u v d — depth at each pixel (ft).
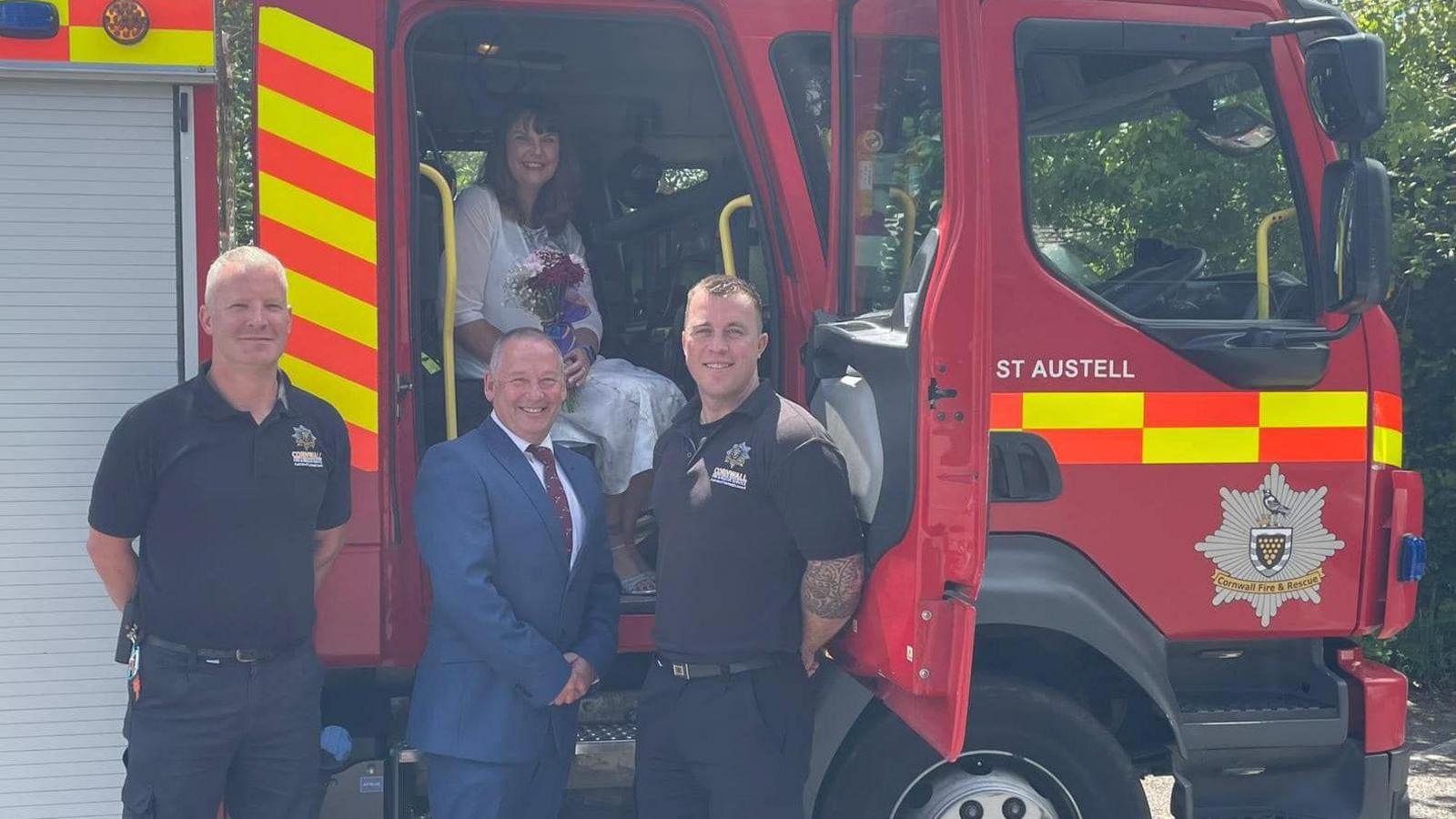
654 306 15.01
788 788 10.55
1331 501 11.73
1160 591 11.43
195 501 9.87
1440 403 23.25
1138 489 11.37
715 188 14.55
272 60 10.63
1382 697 11.93
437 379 12.50
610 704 12.06
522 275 12.66
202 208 10.80
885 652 9.93
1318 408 11.68
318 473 10.21
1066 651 12.26
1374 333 11.79
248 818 10.49
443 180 11.64
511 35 13.05
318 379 10.70
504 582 10.59
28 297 10.51
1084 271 11.39
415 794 11.59
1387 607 11.84
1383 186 10.14
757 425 10.32
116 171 10.61
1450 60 22.77
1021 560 11.12
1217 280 11.66
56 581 10.66
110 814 10.92
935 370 9.23
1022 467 11.18
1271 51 11.59
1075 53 11.32
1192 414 11.44
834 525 10.11
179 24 10.53
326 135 10.70
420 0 11.30
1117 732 12.84
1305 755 12.03
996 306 11.15
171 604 9.92
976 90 9.18
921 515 9.32
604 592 11.25
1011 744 11.55
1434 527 23.08
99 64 10.41
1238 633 11.60
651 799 10.91
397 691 11.75
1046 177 11.30
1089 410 11.28
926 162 10.18
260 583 10.00
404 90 11.20
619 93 14.46
